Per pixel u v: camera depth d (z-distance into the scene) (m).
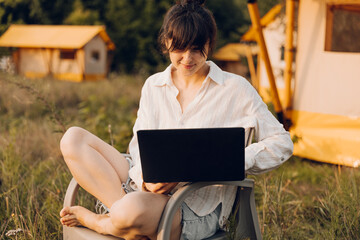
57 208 2.95
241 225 2.10
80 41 15.30
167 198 1.92
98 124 5.11
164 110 2.19
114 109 9.05
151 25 20.17
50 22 19.64
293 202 3.23
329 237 2.73
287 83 5.35
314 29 5.11
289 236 2.86
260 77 6.86
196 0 2.00
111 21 20.52
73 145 2.18
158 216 1.86
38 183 3.67
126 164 2.31
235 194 2.10
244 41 8.54
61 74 15.66
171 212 1.82
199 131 1.67
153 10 20.19
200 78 2.15
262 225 2.89
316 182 4.07
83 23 19.77
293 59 5.33
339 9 5.10
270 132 2.06
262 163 1.99
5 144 4.22
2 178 3.55
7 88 7.35
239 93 2.08
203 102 2.10
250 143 2.10
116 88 11.73
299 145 5.07
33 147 4.79
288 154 2.05
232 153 1.69
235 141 1.68
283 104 6.00
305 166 4.62
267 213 3.01
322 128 5.04
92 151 2.19
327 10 4.98
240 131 1.67
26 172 3.75
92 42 15.79
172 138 1.67
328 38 5.04
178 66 2.00
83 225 2.14
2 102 7.24
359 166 3.69
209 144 1.68
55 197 3.11
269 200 3.05
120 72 18.52
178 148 1.69
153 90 2.23
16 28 16.64
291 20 5.25
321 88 5.05
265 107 2.11
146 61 19.94
